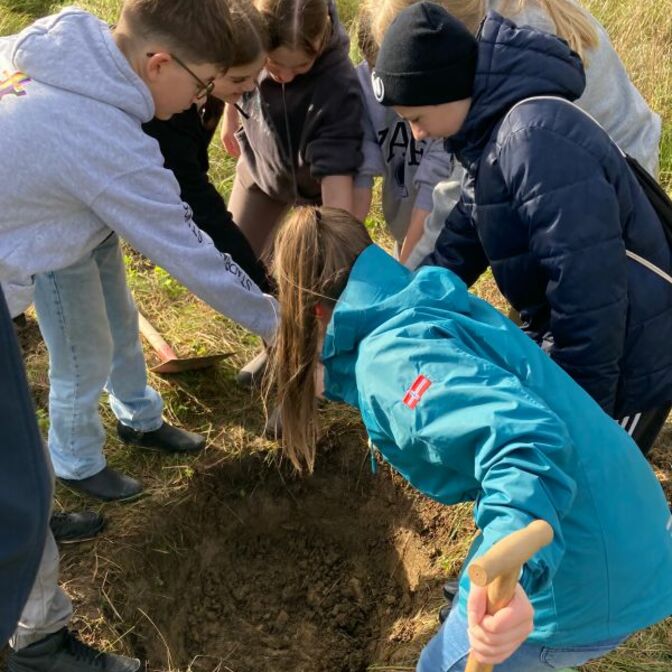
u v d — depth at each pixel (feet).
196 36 6.66
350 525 10.94
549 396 5.78
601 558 5.74
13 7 21.22
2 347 4.11
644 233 6.82
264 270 9.28
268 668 9.80
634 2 19.08
